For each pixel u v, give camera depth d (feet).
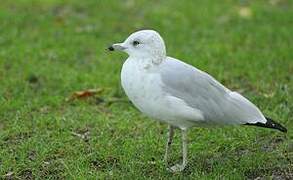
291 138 37.14
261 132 37.65
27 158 35.24
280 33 56.08
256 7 62.85
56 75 47.50
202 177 31.89
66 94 44.73
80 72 48.39
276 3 65.26
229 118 32.30
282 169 33.19
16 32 56.34
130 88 31.60
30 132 38.45
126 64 31.99
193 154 35.17
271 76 46.75
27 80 46.85
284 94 42.86
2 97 42.93
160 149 35.76
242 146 36.32
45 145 36.24
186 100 31.22
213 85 32.37
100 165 34.35
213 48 52.95
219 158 34.86
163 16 61.36
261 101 42.45
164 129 38.73
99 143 36.58
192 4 64.69
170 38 55.93
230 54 51.44
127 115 40.78
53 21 59.72
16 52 51.80
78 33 57.11
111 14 62.03
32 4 64.13
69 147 36.11
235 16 61.26
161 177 32.45
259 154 34.65
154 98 31.12
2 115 40.86
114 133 38.04
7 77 47.01
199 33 57.26
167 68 31.42
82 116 40.50
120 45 32.19
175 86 31.12
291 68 48.52
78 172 33.01
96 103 43.34
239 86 45.98
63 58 51.24
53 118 39.93
